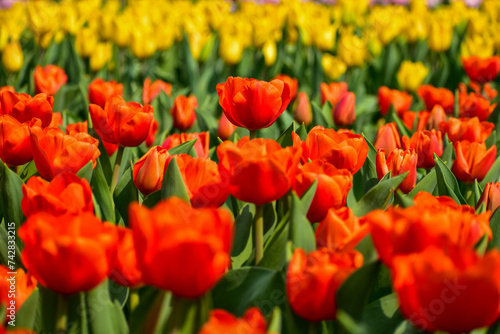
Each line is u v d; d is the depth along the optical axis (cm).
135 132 151
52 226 118
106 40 319
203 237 113
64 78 227
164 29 322
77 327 128
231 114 152
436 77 331
